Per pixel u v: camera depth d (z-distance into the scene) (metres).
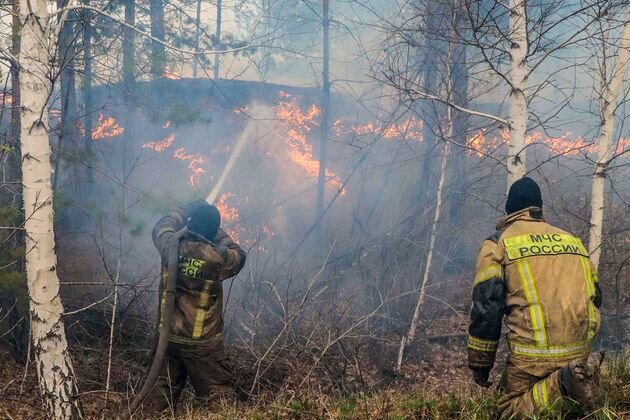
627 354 4.96
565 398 3.25
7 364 6.23
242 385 6.12
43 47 4.59
